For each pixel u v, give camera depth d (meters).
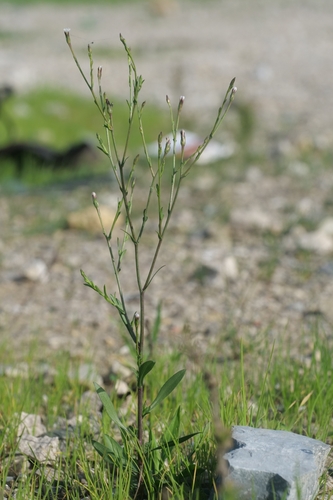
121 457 4.31
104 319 8.55
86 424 5.47
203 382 5.72
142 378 4.18
